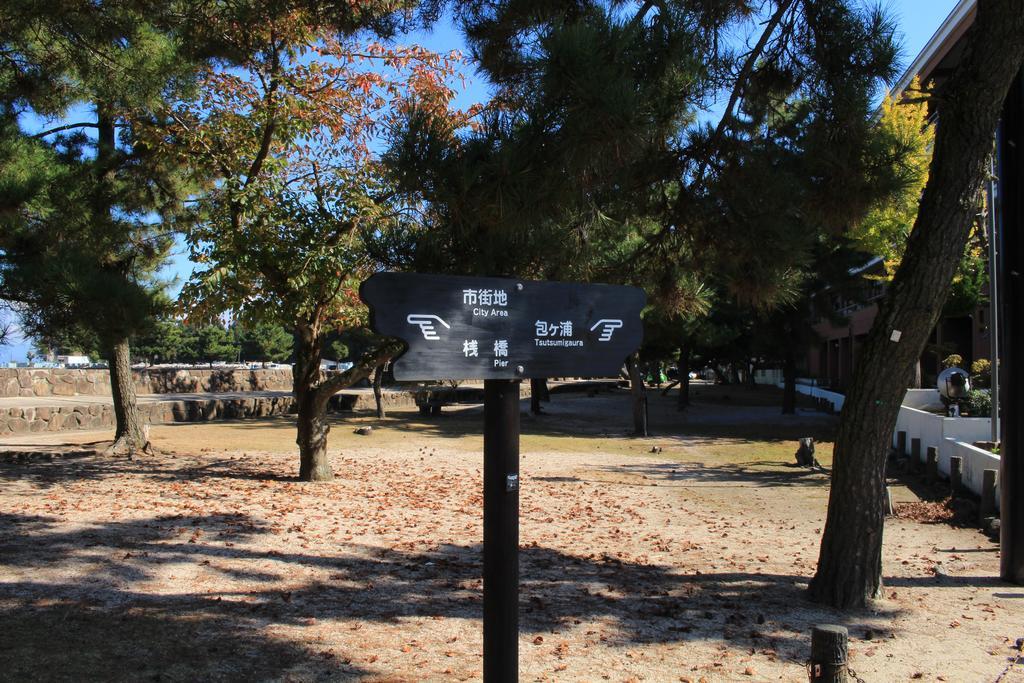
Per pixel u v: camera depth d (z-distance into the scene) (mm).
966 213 5586
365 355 11523
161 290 13953
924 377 26125
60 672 4305
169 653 4656
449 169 3814
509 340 3002
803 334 26938
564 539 8328
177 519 8336
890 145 6324
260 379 33469
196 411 23906
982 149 5562
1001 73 5469
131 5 9250
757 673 4621
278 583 6246
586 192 4488
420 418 26047
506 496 3029
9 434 18156
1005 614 5836
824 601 6016
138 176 13438
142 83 10086
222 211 10492
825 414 28688
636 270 7090
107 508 8828
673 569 7109
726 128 6621
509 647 3018
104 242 11859
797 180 6527
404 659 4691
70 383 24781
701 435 21812
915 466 14156
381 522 8797
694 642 5133
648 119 3918
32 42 9641
